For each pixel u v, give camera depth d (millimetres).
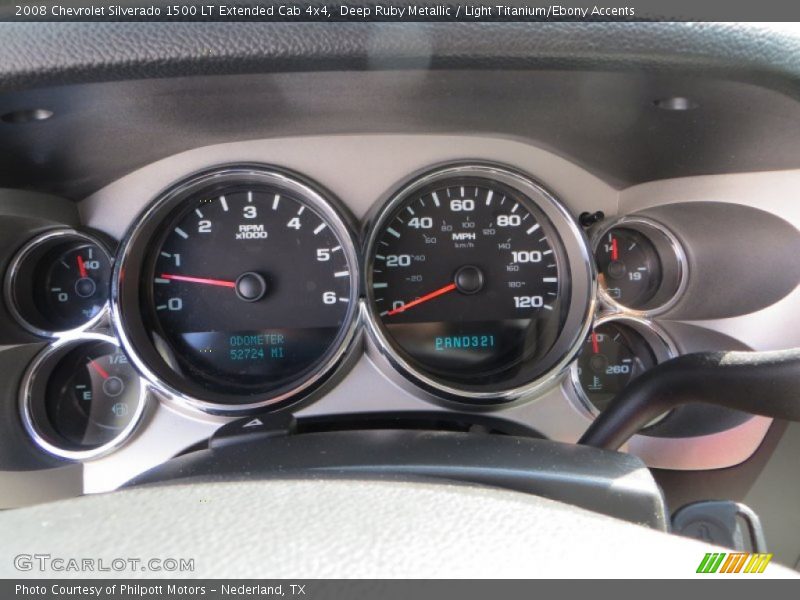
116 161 273
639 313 330
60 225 294
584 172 303
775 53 190
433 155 296
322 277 308
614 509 190
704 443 292
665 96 218
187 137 270
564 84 214
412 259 312
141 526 136
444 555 133
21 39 181
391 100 238
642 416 218
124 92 206
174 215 304
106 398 311
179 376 298
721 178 301
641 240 350
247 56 189
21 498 287
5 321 302
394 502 146
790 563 289
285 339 307
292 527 137
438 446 209
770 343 315
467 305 313
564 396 298
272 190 304
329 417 291
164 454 286
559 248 313
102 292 324
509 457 200
